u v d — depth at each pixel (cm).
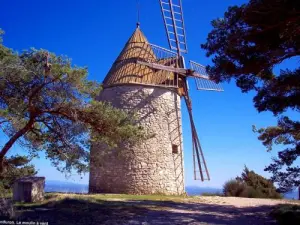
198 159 2325
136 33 2311
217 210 1401
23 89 1141
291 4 918
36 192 1353
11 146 1177
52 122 1228
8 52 1210
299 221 1059
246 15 1036
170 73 2208
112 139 1245
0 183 1430
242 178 2659
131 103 2062
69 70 1100
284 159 1131
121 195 1811
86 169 1238
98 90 1239
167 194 2020
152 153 2027
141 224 966
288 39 1013
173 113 2184
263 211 1392
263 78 1173
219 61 1138
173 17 2280
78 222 937
